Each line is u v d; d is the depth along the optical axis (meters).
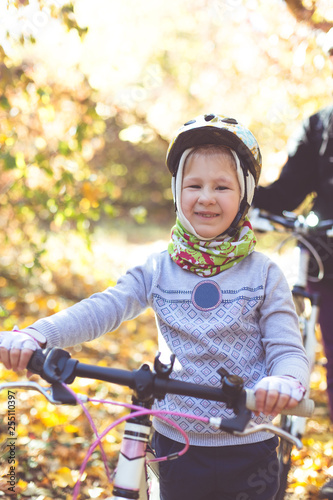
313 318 2.78
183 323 1.94
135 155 15.89
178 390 1.55
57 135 5.70
